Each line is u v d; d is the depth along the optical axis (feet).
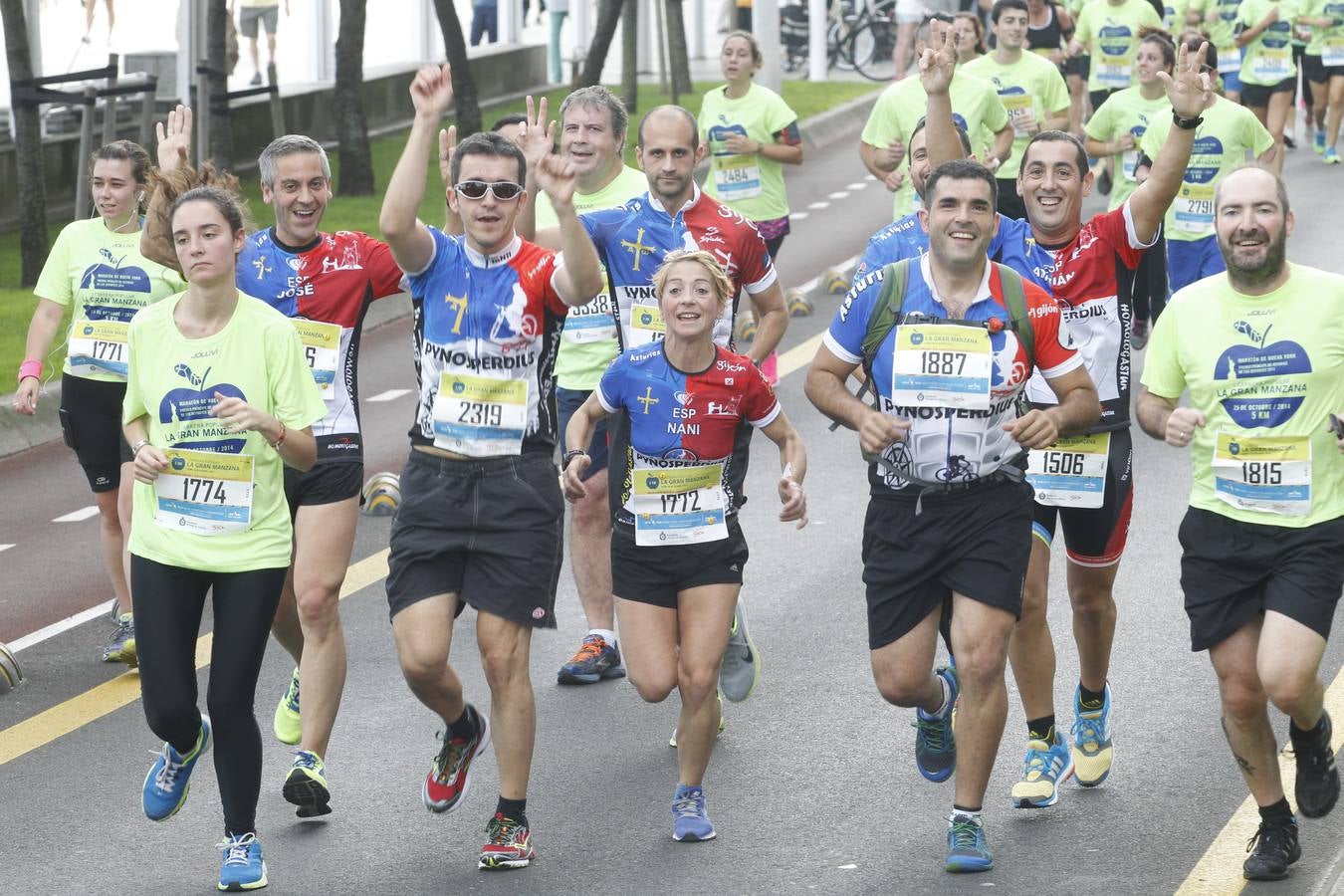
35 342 92.58
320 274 75.20
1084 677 72.69
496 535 66.69
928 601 66.08
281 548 65.62
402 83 317.01
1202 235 143.02
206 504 64.80
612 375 69.97
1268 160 141.90
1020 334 64.49
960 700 64.69
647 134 82.28
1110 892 62.34
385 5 345.51
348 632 94.43
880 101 142.20
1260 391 62.39
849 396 65.92
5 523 118.93
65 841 69.67
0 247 208.44
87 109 182.09
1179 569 100.48
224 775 64.95
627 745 78.74
